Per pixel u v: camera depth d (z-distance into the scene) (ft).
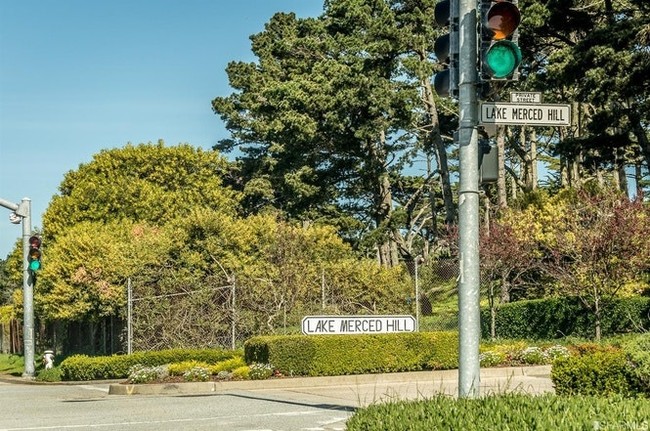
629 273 93.97
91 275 122.11
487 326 109.19
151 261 111.24
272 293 99.81
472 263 29.99
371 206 191.31
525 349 79.41
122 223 151.53
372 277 111.96
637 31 105.70
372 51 146.72
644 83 105.19
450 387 65.41
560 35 124.88
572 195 113.09
